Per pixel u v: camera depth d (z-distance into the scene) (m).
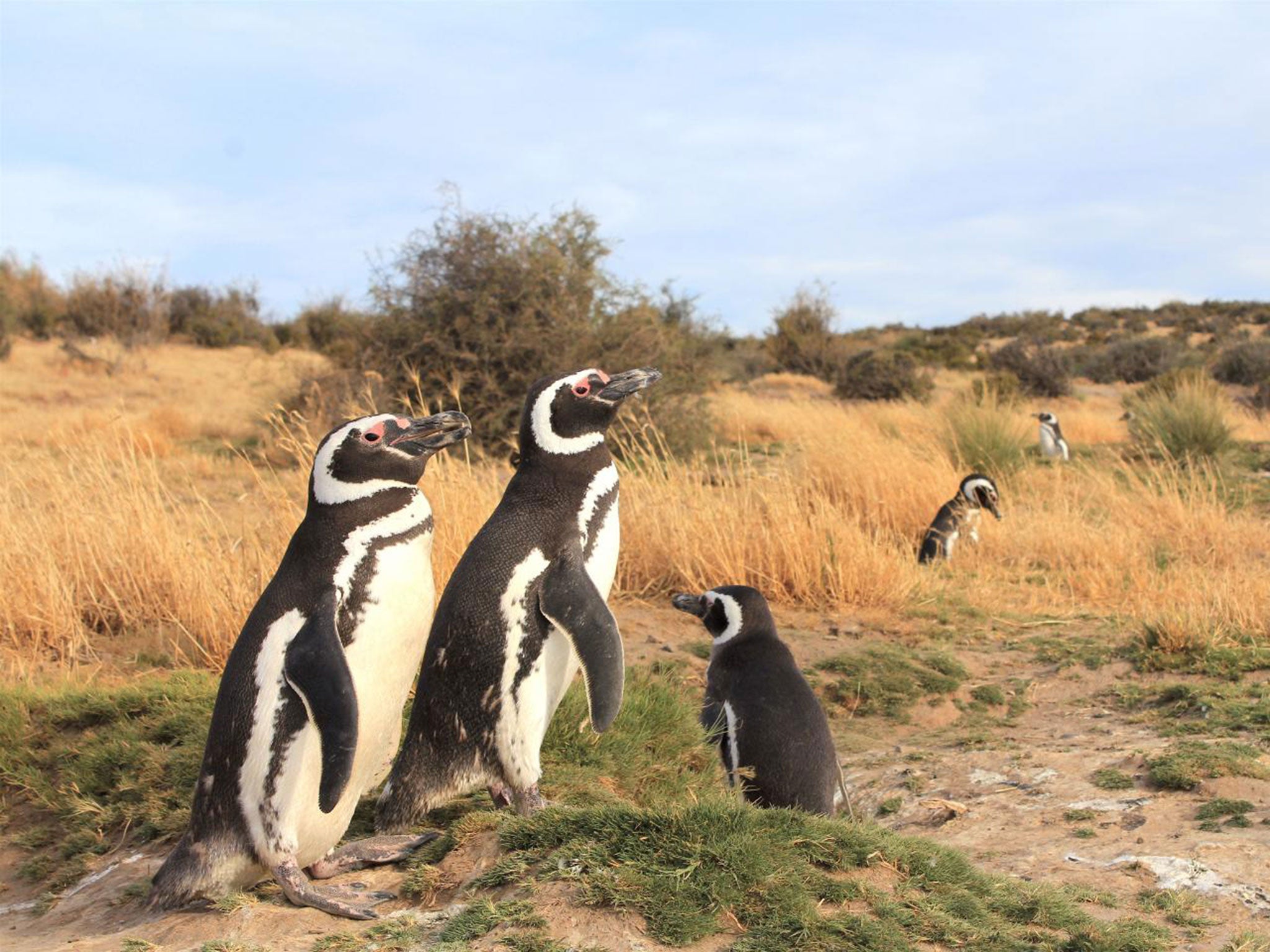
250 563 7.46
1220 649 7.30
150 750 5.06
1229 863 4.08
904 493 11.77
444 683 3.78
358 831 4.34
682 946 2.94
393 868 3.78
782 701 4.77
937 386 30.59
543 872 3.28
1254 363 32.38
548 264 15.25
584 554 3.81
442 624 3.79
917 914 3.14
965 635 8.34
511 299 15.20
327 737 3.22
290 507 7.76
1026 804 5.09
